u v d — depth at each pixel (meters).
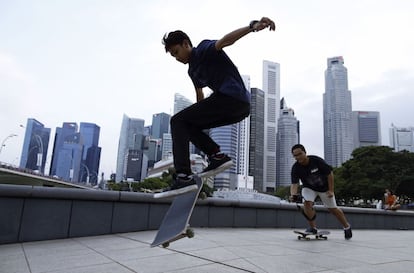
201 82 2.54
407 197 45.75
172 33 2.48
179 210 2.41
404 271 2.85
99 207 5.82
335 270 2.84
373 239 6.04
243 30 2.13
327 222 9.38
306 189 5.81
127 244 4.64
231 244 4.48
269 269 2.87
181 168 2.23
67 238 5.41
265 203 8.04
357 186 42.88
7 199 5.00
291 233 6.76
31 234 5.12
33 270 3.06
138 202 6.26
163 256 3.58
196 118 2.34
